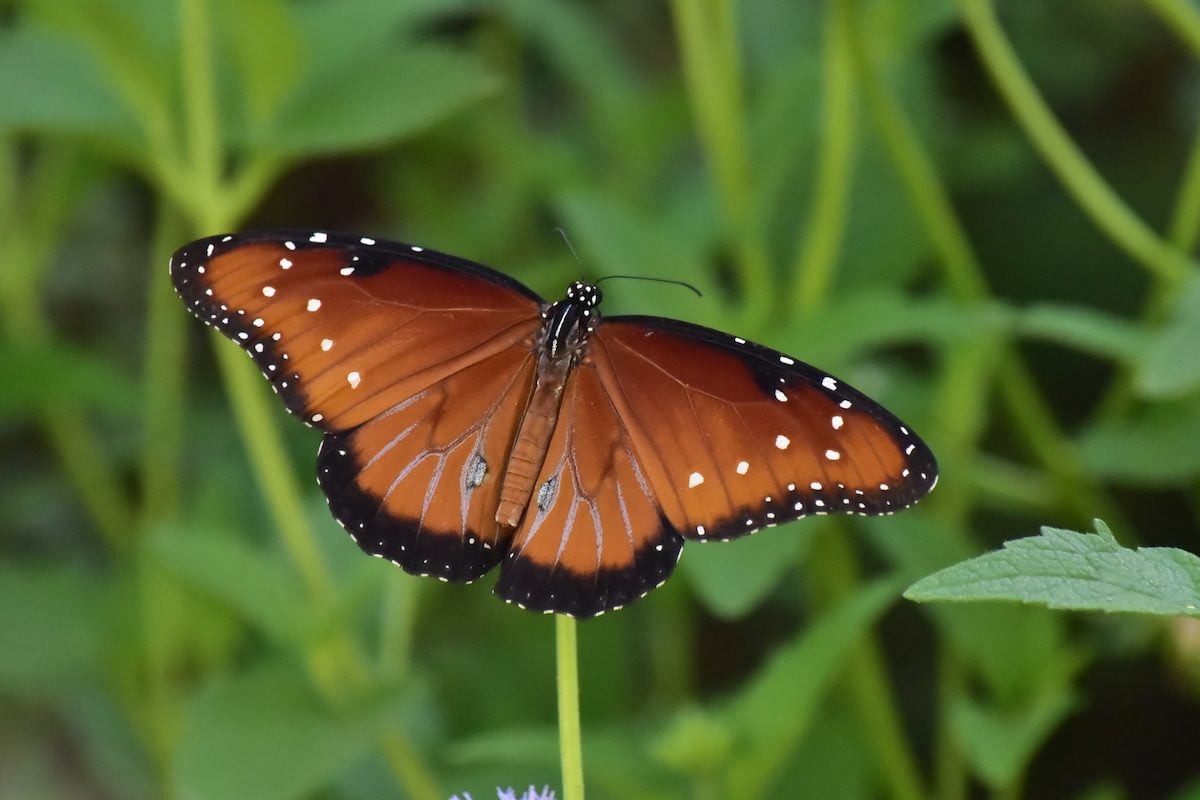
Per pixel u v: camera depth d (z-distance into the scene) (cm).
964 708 95
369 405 89
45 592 101
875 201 101
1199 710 103
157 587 100
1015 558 85
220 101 100
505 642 103
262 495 105
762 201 100
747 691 94
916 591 85
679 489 89
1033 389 104
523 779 99
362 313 89
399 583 97
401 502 89
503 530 89
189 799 93
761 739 93
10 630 100
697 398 89
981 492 101
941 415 100
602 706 101
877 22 101
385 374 89
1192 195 99
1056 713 95
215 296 89
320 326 89
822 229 99
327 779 97
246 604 95
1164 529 105
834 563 99
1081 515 100
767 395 88
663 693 102
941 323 95
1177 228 99
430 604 103
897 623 106
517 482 89
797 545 94
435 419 89
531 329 90
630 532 89
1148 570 85
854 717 98
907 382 101
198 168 98
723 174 99
